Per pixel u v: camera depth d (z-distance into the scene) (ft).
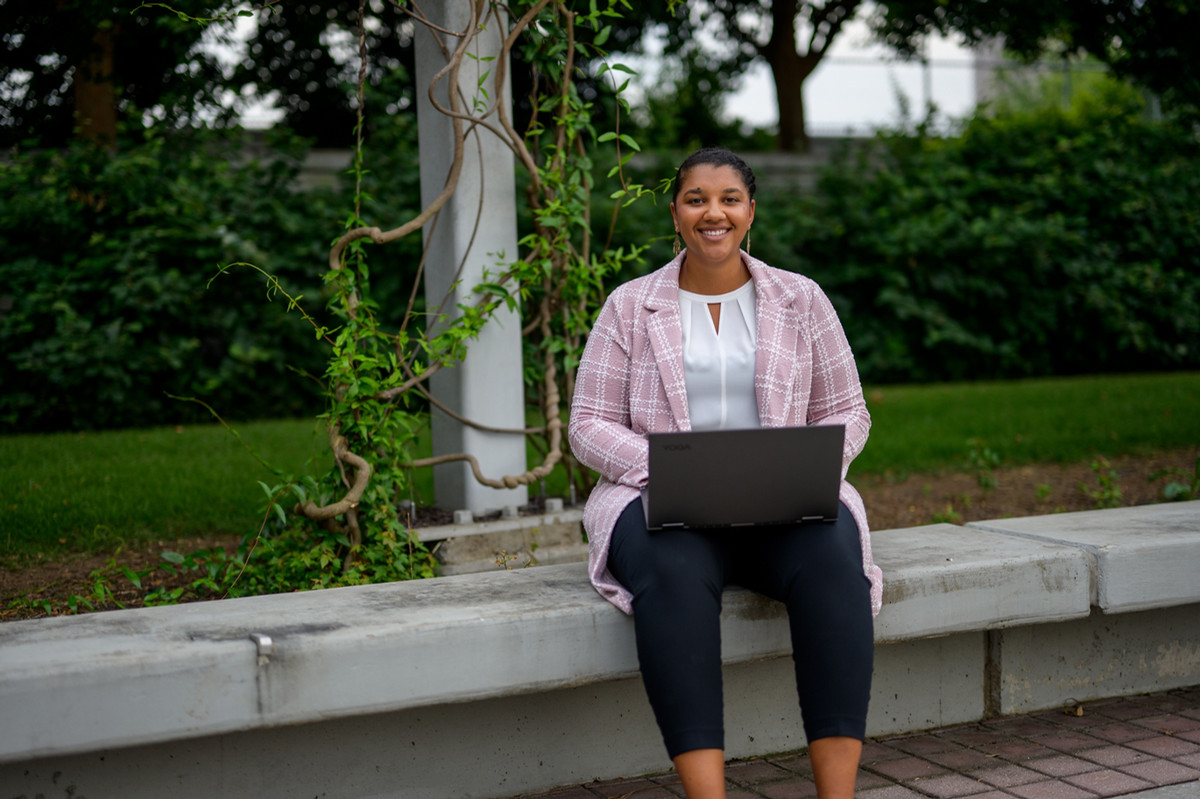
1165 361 37.06
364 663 7.01
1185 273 36.81
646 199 31.27
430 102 11.74
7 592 11.39
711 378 8.29
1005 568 8.80
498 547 11.59
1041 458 19.51
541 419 13.80
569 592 8.03
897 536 9.90
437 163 12.06
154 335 26.43
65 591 11.46
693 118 57.41
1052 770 8.46
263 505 14.57
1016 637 9.66
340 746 7.73
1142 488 16.75
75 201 25.96
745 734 8.96
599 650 7.65
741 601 7.91
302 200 28.86
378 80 35.81
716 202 8.15
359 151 11.17
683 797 8.18
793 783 8.40
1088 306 35.27
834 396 8.48
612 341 8.46
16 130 30.50
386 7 32.94
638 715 8.65
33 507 14.53
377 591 8.15
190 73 24.07
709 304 8.52
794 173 39.40
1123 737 9.14
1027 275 35.29
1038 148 37.70
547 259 11.98
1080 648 9.94
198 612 7.57
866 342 34.27
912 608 8.48
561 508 12.45
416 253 27.99
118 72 29.50
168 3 17.70
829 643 7.04
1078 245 35.37
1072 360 36.60
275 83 33.09
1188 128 22.41
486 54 11.92
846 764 6.83
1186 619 10.36
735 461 7.19
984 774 8.41
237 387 27.20
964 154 37.93
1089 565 9.13
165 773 7.27
